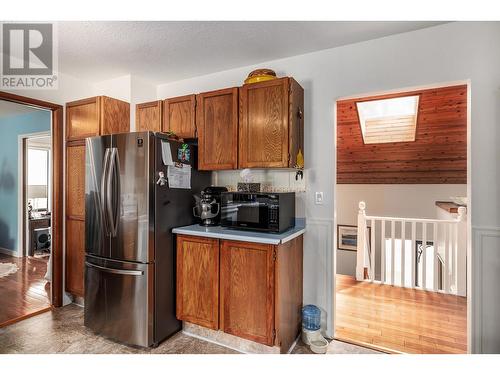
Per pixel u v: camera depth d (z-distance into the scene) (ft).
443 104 10.51
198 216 8.53
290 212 7.74
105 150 7.59
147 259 7.02
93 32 7.03
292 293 7.22
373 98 10.79
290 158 7.09
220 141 8.07
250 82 7.75
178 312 7.61
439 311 9.25
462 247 10.53
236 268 6.79
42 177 18.28
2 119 15.83
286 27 6.77
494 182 6.15
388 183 15.61
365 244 12.56
